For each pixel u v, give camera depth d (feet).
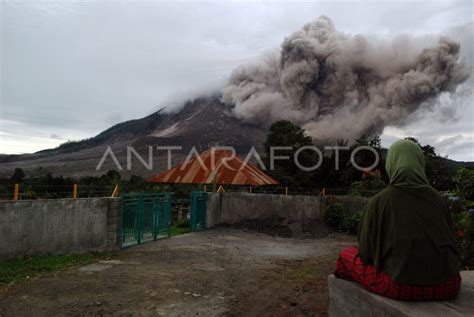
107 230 28.19
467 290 9.01
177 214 56.44
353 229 44.06
